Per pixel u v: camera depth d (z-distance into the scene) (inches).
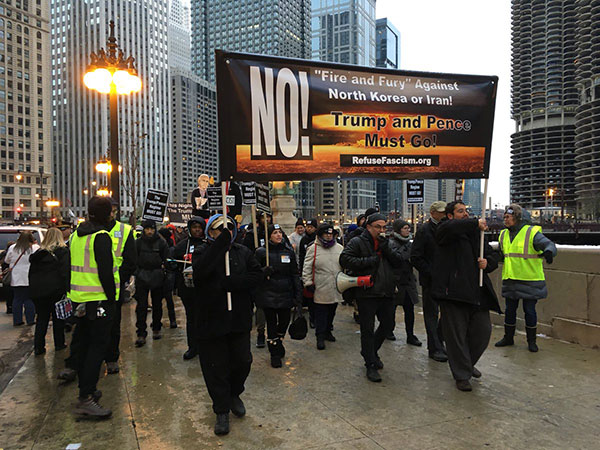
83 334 170.1
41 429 151.0
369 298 195.9
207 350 149.6
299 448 135.6
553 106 6382.9
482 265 181.0
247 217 461.1
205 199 346.3
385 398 173.5
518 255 232.7
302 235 363.3
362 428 148.3
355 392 180.1
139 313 257.3
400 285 247.4
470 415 157.2
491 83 224.4
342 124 202.8
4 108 4197.8
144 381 196.4
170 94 7042.3
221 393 147.4
